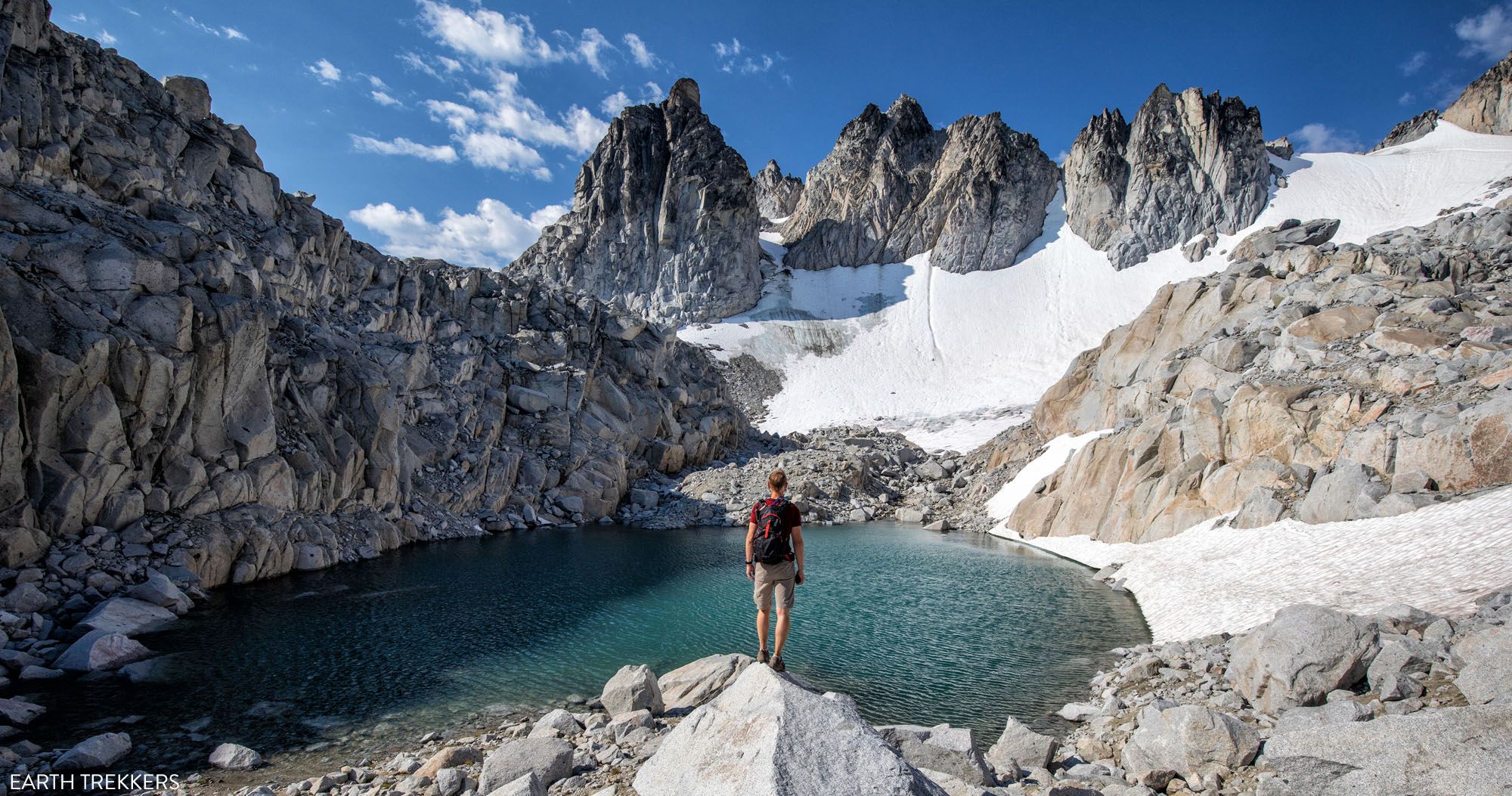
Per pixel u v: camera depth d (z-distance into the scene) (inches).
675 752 249.8
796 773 203.2
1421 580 536.1
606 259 4138.8
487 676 538.3
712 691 434.6
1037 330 3720.5
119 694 476.1
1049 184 4623.5
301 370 1014.4
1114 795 289.1
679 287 4001.0
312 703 474.9
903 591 864.9
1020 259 4343.0
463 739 417.1
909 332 3890.3
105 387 688.4
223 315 823.7
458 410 1443.2
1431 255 1144.2
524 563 1007.6
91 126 976.3
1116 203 4192.9
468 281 1833.2
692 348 2837.1
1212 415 994.1
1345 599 556.4
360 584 820.6
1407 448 722.8
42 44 949.2
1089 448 1254.9
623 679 427.8
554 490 1540.4
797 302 4212.6
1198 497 958.4
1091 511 1175.0
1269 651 390.6
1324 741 244.4
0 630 524.4
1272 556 722.2
